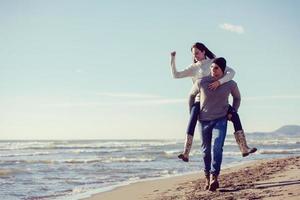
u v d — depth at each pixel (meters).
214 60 5.63
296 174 6.84
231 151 32.06
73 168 15.76
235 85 5.69
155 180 9.84
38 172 14.03
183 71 5.93
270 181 6.24
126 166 16.66
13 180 11.59
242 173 7.97
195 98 5.92
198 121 5.89
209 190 5.85
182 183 8.18
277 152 28.53
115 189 8.33
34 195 8.55
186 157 5.77
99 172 13.89
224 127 5.69
